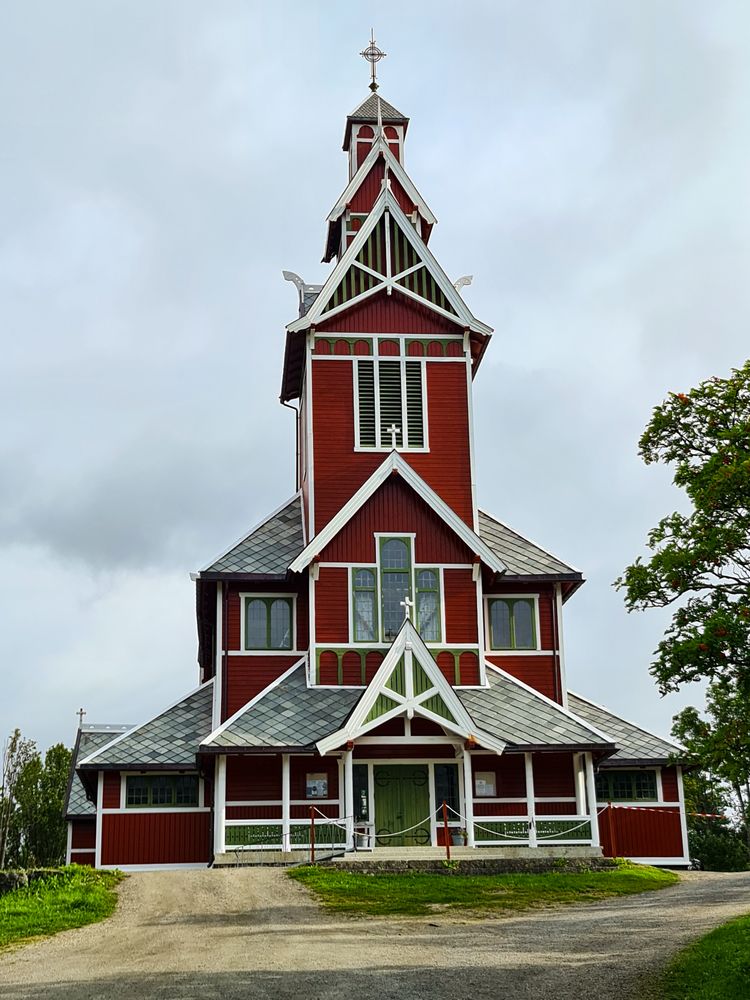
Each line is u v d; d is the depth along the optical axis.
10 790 70.88
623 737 42.84
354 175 49.47
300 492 47.06
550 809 39.81
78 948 22.08
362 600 41.06
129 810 40.28
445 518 41.62
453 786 39.00
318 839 36.47
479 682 40.75
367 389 43.97
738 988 17.81
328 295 44.38
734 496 21.88
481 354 46.19
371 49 51.84
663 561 22.05
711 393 23.08
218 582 42.03
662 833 41.72
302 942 22.36
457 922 25.16
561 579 42.88
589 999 17.88
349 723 36.34
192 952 21.34
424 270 45.19
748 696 21.00
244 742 37.44
